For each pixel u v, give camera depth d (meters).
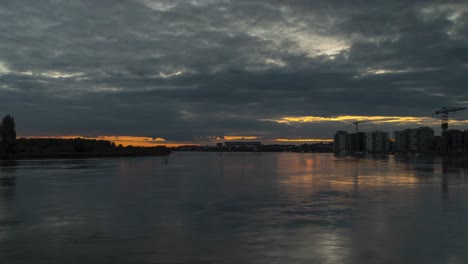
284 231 12.88
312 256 9.91
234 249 10.59
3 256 10.01
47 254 10.20
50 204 19.31
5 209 17.73
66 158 119.38
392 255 9.99
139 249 10.63
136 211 17.05
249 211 16.98
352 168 56.00
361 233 12.53
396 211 16.78
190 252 10.30
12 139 122.31
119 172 46.88
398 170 49.34
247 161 97.75
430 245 10.98
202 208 17.89
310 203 19.39
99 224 14.16
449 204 18.80
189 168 57.66
